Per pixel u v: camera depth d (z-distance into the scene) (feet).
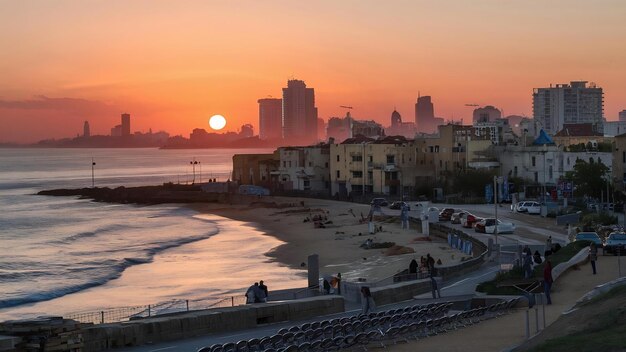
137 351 120.37
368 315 134.21
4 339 108.88
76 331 116.06
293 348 109.60
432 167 568.82
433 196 531.91
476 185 500.33
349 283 181.88
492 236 301.43
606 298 114.83
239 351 108.99
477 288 174.70
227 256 355.56
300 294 182.19
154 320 130.21
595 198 418.10
